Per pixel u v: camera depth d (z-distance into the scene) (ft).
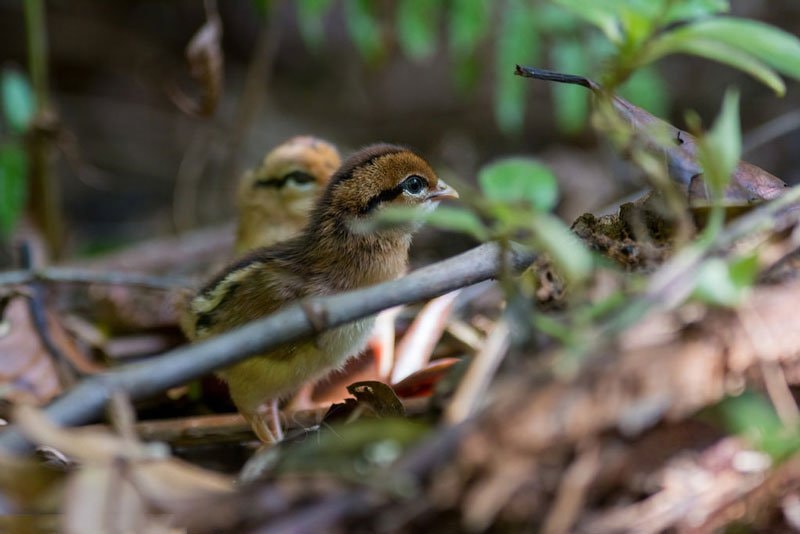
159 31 91.66
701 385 20.51
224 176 75.87
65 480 22.36
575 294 22.02
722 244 20.90
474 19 57.72
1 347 39.19
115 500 20.54
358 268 34.42
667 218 24.72
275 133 83.41
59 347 41.22
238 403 33.12
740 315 20.88
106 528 20.30
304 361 31.78
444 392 23.67
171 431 33.55
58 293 50.29
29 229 55.98
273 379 32.14
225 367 22.09
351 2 60.39
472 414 20.65
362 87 88.94
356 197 34.19
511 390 20.02
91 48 89.56
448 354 35.55
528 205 27.43
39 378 38.88
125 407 21.26
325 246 34.27
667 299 20.26
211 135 70.38
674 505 20.70
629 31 23.98
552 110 81.56
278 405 35.65
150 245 59.00
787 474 20.80
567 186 66.23
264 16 66.13
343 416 29.78
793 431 20.56
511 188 34.55
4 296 40.68
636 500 20.76
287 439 28.55
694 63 79.05
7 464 22.13
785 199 21.99
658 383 20.17
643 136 25.25
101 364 44.04
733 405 20.80
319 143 52.70
